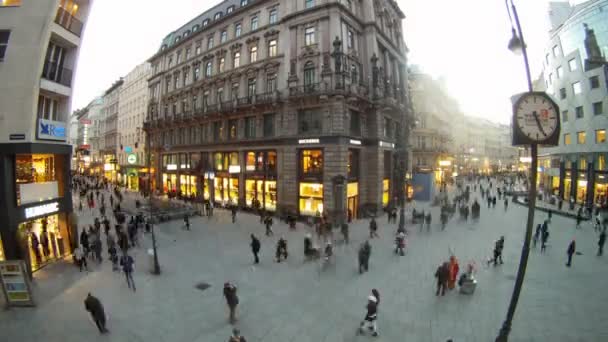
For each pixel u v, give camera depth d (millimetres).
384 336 9258
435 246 19109
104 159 71812
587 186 35875
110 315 10648
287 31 29172
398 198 36219
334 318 10359
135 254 17625
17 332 9641
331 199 25891
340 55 25641
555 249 18641
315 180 27062
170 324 10023
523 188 55406
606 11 34531
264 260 16422
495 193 50000
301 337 9227
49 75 16031
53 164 17219
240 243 19859
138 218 22906
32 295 11344
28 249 14281
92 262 16406
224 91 35406
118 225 20406
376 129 30844
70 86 17188
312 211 27328
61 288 13055
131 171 55688
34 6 14914
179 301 11695
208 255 17328
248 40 32656
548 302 11570
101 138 76812
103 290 12773
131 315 10633
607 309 11055
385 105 31641
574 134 38438
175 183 44250
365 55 30875
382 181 31672
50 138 15773
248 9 33219
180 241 20359
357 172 30047
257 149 31266
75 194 44594
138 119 55469
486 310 10930
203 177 38562
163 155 47188
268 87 30938
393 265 15594
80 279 13992
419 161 57594
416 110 58688
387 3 36469
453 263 12688
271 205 30312
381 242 20125
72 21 16719
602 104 34469
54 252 16797
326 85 25938
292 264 15797
